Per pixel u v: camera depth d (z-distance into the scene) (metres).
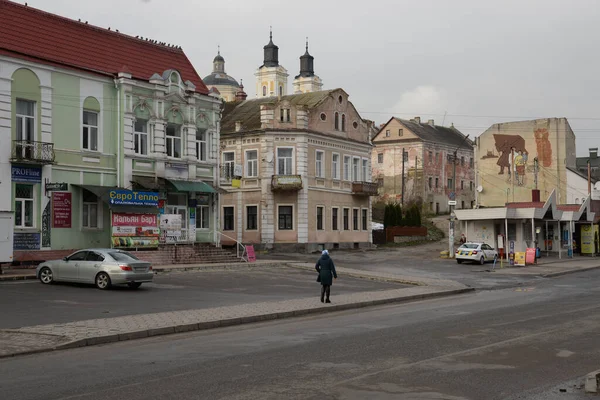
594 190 67.12
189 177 39.50
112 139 35.44
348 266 42.31
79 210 33.50
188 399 8.77
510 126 72.62
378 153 93.38
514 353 12.30
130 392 9.20
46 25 33.88
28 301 20.86
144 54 39.34
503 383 9.77
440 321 17.48
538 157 70.88
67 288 24.78
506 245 47.38
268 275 33.56
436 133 98.06
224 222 55.81
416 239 68.12
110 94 35.44
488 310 20.34
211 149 41.59
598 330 15.39
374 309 22.05
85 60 34.84
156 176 37.34
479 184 74.06
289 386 9.53
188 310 19.47
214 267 35.72
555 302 22.83
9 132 30.20
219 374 10.41
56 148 32.41
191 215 40.03
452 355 12.07
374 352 12.41
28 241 30.95
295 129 53.66
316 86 135.12
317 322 18.03
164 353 12.66
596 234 60.69
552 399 8.84
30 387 9.62
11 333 14.72
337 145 58.22
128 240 35.31
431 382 9.82
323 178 56.06
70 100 33.22
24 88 31.02
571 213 55.03
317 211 55.44
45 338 14.10
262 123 54.03
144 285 27.00
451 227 50.38
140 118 36.84
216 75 142.50
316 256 48.94
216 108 42.00
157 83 37.41
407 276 36.22
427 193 90.12
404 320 17.94
